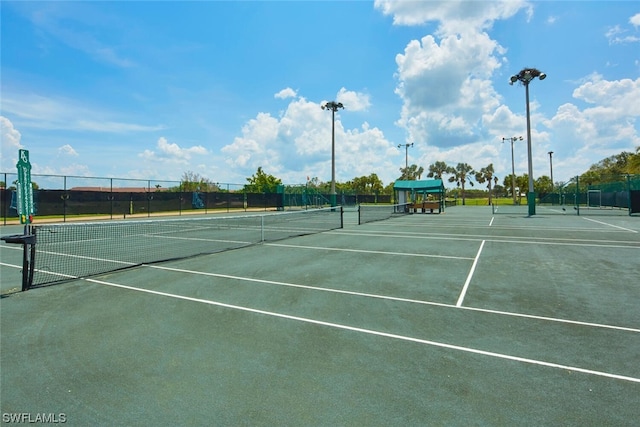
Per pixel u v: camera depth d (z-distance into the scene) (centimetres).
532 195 2644
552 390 304
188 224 2081
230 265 851
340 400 292
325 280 702
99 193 2588
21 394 306
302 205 4091
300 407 283
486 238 1362
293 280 702
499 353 377
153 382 323
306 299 576
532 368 344
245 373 339
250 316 496
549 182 8781
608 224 1931
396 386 313
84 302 561
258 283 679
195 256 983
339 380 324
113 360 366
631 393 298
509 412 274
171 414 275
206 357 372
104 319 486
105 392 308
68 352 386
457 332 436
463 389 307
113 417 273
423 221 2305
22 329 451
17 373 342
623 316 487
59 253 1045
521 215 2877
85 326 461
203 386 316
